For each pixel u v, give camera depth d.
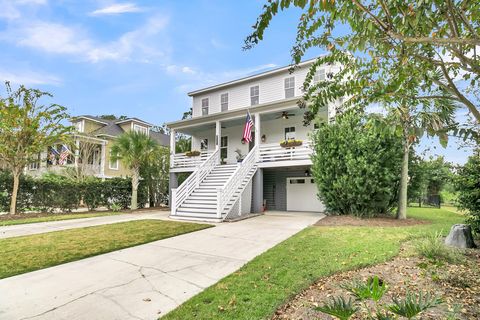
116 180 14.97
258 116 13.39
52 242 6.46
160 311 3.06
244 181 12.10
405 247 5.41
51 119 12.28
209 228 8.45
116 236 7.16
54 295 3.51
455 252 4.71
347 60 3.17
